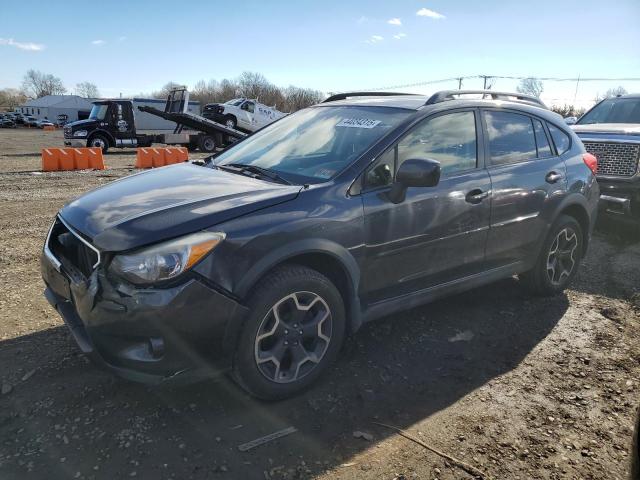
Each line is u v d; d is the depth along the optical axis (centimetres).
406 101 385
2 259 532
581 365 349
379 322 405
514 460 255
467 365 346
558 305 452
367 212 313
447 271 370
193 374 264
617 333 399
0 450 250
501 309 439
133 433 264
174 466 243
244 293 266
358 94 454
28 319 389
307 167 338
